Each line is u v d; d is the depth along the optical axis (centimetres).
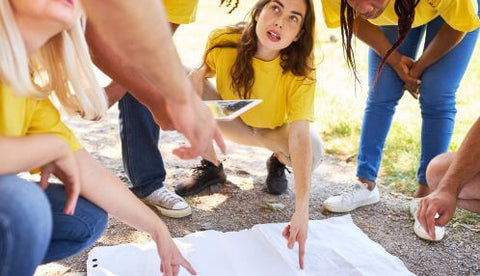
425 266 206
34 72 123
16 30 102
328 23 239
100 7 95
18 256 94
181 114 112
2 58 102
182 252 201
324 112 367
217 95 244
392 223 239
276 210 246
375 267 196
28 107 124
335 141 326
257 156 311
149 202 238
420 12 218
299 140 212
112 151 305
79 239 138
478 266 206
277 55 221
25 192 97
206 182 261
